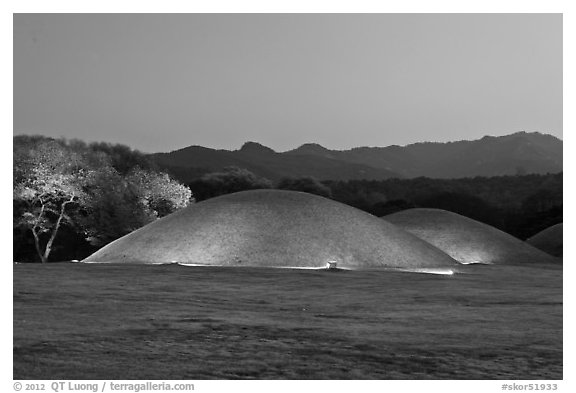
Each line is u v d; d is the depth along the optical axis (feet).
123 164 203.00
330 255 114.21
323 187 314.96
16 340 42.98
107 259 118.42
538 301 72.54
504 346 45.29
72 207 187.32
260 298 70.33
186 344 43.68
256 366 38.37
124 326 49.37
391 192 448.65
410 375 37.45
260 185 299.79
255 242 115.55
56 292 67.46
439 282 92.27
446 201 329.93
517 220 307.58
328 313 60.95
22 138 183.52
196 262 111.45
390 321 56.44
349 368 38.40
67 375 35.45
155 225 127.75
